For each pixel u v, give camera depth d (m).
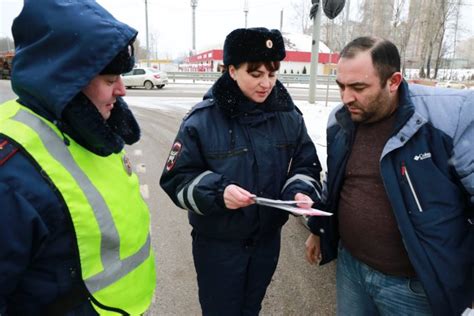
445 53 26.67
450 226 1.30
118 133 1.27
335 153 1.57
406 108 1.31
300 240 3.40
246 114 1.54
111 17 1.03
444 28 24.34
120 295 1.16
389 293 1.49
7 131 0.94
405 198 1.33
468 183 1.26
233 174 1.54
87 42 0.95
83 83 0.96
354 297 1.66
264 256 1.71
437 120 1.31
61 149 1.01
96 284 1.07
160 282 2.74
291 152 1.68
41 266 0.98
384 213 1.42
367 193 1.45
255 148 1.56
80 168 1.04
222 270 1.66
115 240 1.11
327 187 1.64
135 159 6.02
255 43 1.38
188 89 18.75
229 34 1.45
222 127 1.54
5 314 0.94
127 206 1.19
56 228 0.96
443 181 1.29
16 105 1.04
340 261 1.72
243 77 1.45
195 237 1.72
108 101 1.11
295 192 1.57
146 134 7.89
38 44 0.96
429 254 1.31
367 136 1.46
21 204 0.88
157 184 4.84
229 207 1.42
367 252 1.50
